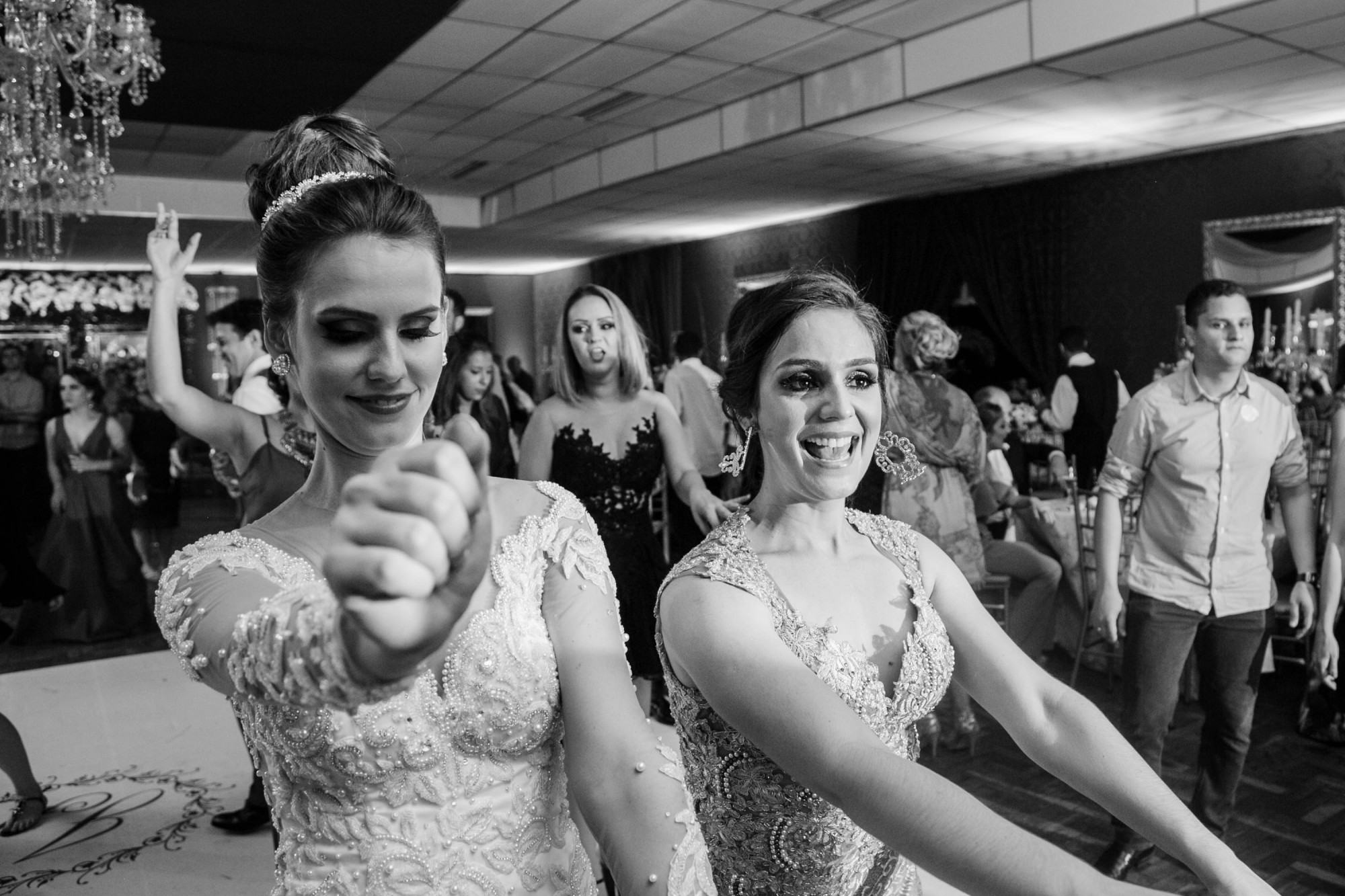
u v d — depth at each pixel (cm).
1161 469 294
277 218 91
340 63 567
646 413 347
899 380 384
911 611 145
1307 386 678
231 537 99
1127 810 127
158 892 295
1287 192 695
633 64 630
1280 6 444
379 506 48
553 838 101
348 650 59
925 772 103
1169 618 292
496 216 1079
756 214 1048
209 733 439
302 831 93
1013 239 871
